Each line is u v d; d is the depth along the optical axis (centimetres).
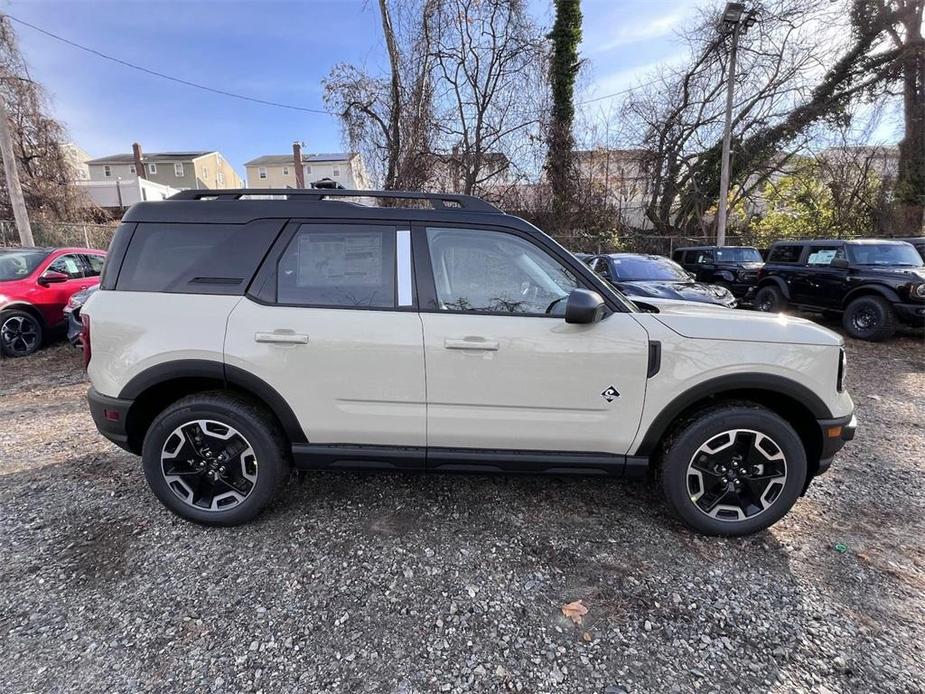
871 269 845
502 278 269
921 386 585
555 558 260
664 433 274
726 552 266
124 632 210
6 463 363
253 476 278
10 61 1692
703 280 1269
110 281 272
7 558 255
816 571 253
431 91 1645
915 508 312
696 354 257
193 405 269
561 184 1923
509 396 261
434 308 264
